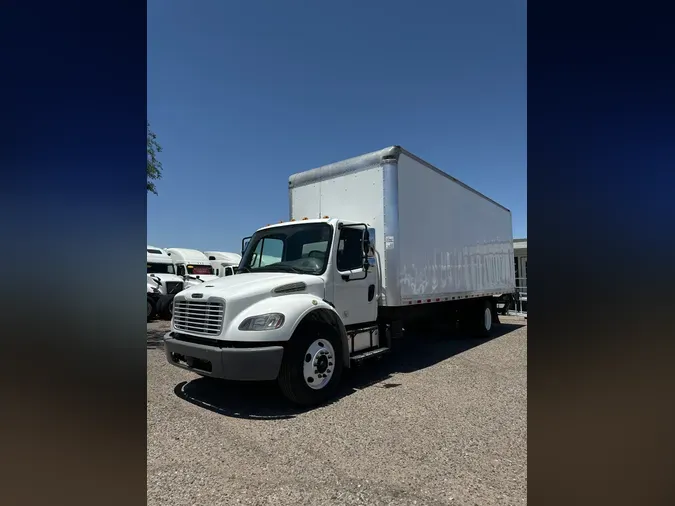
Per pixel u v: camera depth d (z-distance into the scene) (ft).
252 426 13.25
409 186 21.98
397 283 20.44
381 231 20.84
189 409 14.96
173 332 16.78
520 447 11.53
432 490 9.30
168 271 52.80
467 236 29.45
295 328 14.96
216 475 10.02
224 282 16.79
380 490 9.32
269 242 20.56
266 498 9.02
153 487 9.46
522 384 18.20
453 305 30.25
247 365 13.99
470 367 21.79
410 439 12.12
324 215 23.12
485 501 8.84
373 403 15.56
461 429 12.87
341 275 18.51
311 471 10.21
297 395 14.74
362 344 19.11
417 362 23.26
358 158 21.97
